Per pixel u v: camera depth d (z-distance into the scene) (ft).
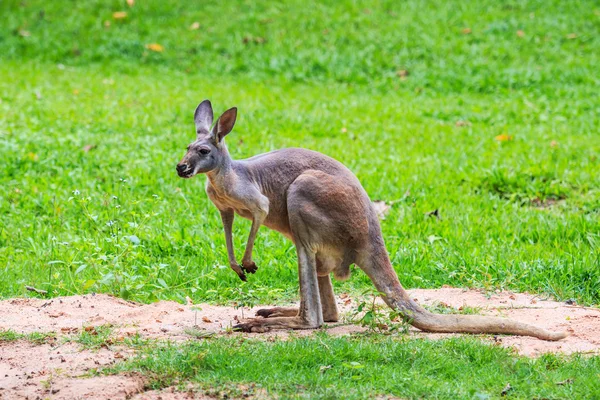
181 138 58.90
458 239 40.55
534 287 34.76
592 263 35.99
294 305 32.96
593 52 85.15
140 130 61.21
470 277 35.83
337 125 64.44
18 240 40.73
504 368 24.21
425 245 39.65
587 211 46.57
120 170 51.62
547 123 67.31
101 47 87.76
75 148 55.16
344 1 95.50
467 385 22.85
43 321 29.27
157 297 32.65
